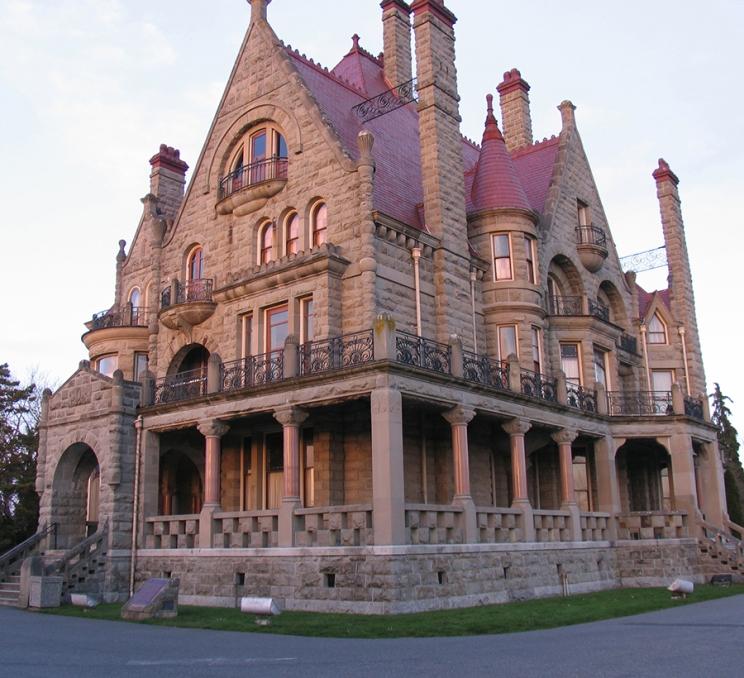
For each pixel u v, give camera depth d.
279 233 31.61
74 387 33.38
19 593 27.92
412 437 29.02
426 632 18.19
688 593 26.59
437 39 33.53
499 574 26.20
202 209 35.06
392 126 37.19
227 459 32.25
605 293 42.19
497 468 32.50
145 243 42.56
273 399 26.70
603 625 19.11
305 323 29.64
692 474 35.16
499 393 27.95
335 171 30.02
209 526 27.78
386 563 22.47
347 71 41.19
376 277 28.27
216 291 32.25
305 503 29.45
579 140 42.12
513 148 45.66
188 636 18.12
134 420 31.59
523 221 34.28
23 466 45.34
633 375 41.84
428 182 31.94
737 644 14.65
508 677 11.66
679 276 45.66
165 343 34.78
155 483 31.22
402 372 24.19
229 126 34.59
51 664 13.55
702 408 37.97
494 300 33.25
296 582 24.55
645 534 33.69
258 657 14.27
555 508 35.28
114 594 29.47
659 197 47.34
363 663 13.34
